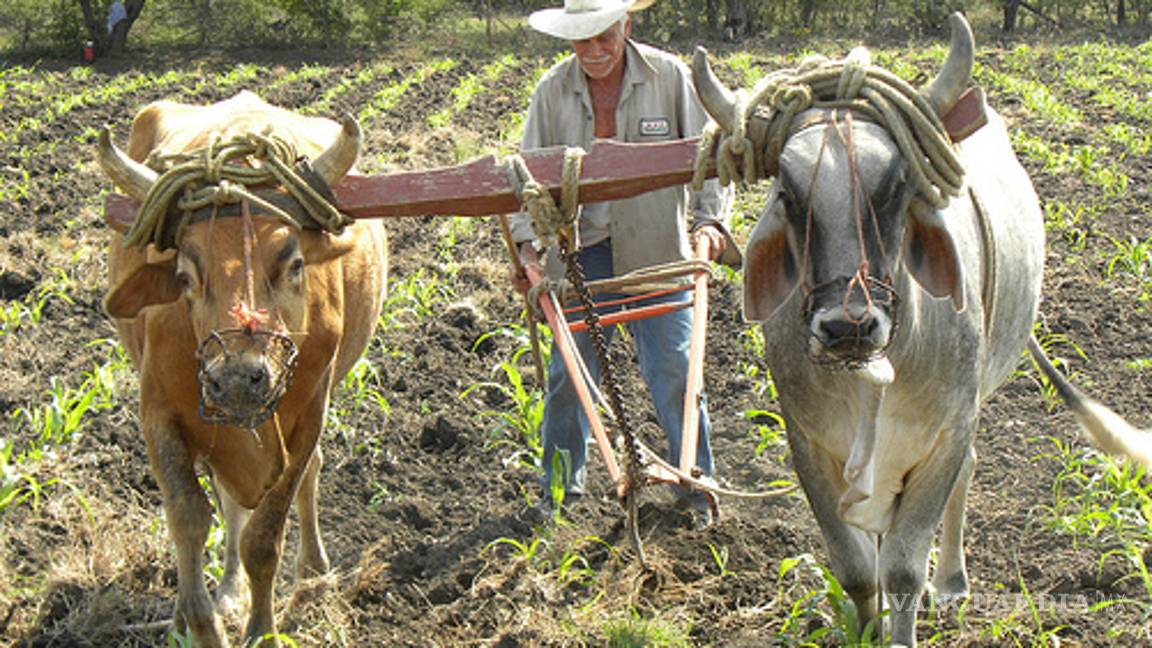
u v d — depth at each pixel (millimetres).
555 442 5586
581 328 4883
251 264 3611
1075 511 5422
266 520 4207
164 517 5379
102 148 3697
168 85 20953
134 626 4602
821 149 3377
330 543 5391
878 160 3357
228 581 4848
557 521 5281
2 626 4617
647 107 5191
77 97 18203
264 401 3529
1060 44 26922
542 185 3916
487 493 5871
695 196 5258
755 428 6496
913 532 3924
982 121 3482
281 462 4191
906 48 28047
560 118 5246
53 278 8969
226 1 29234
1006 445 6160
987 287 4023
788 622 4484
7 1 28250
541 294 4785
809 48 28438
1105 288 8500
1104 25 31344
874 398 3580
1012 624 4465
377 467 6102
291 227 3734
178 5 29734
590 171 3918
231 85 21078
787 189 3406
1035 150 12711
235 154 3740
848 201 3316
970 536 5281
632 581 4797
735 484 5945
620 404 4336
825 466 4043
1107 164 12391
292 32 29234
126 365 7078
